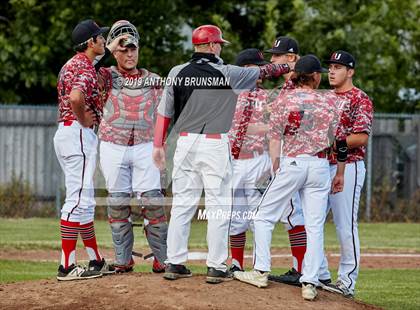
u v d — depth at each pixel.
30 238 43.19
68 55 58.78
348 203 24.09
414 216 55.56
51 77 58.69
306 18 58.41
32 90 62.16
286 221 23.30
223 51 57.47
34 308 20.27
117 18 57.31
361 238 46.34
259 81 23.81
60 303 20.44
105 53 23.08
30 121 54.62
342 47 57.88
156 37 58.38
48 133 54.78
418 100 65.19
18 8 57.88
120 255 23.55
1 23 60.97
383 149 56.03
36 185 54.81
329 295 22.62
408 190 56.03
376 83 61.34
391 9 63.56
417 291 29.70
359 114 23.91
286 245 42.53
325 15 58.66
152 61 57.59
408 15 64.56
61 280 22.55
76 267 22.62
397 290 29.89
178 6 60.06
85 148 22.48
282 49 24.41
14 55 57.78
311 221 21.67
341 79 24.22
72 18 57.28
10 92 60.41
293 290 21.95
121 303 20.11
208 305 19.89
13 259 36.47
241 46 59.41
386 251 41.47
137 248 37.03
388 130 56.03
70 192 22.53
